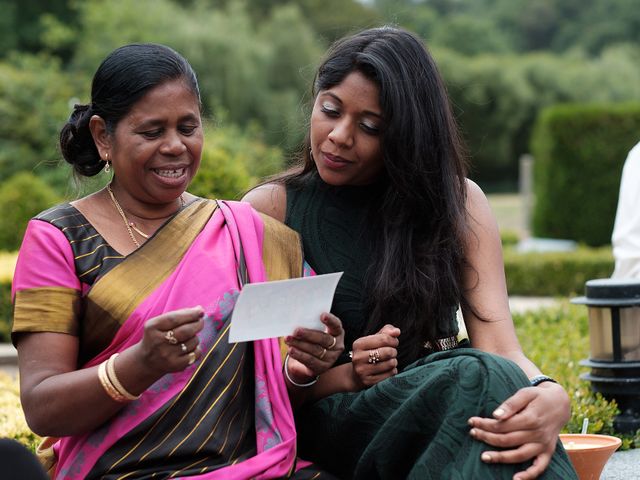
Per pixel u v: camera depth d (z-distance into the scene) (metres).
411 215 3.46
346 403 3.14
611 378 4.71
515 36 60.09
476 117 38.50
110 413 2.79
